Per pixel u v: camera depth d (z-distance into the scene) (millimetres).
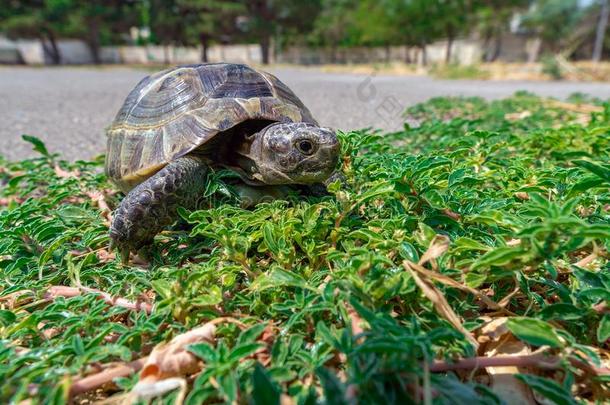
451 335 98
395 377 92
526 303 128
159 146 181
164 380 101
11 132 516
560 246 103
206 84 194
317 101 752
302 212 148
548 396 95
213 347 110
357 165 204
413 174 148
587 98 615
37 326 128
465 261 119
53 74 1877
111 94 978
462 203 164
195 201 174
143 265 166
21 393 89
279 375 98
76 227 192
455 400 91
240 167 184
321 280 134
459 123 338
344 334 99
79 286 144
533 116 400
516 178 196
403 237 135
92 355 104
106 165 212
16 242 170
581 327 117
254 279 134
